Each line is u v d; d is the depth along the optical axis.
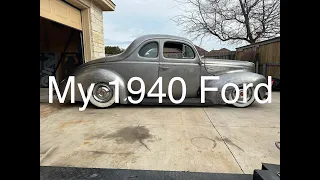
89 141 2.26
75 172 1.32
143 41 3.91
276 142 2.23
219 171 1.63
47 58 7.14
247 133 2.55
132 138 2.36
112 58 3.91
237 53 9.68
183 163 1.76
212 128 2.74
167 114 3.47
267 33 10.55
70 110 3.70
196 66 4.01
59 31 7.02
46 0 4.03
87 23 5.64
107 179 1.24
